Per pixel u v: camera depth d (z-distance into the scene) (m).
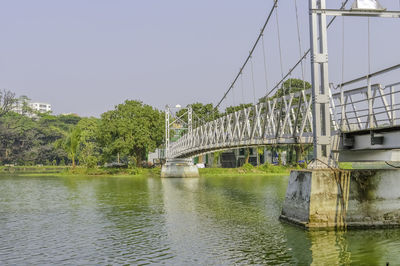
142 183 50.97
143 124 74.12
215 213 24.86
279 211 25.25
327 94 19.78
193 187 43.94
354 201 18.66
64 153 112.06
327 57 19.91
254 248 16.09
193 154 57.06
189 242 17.33
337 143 20.84
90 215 24.83
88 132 108.06
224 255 15.23
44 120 127.56
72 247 16.80
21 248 16.72
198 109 96.06
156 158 99.50
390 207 18.81
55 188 44.03
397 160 22.48
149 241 17.64
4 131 111.06
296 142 24.34
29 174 74.31
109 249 16.39
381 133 18.95
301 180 19.50
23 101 141.38
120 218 23.58
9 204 30.34
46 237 18.70
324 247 15.93
